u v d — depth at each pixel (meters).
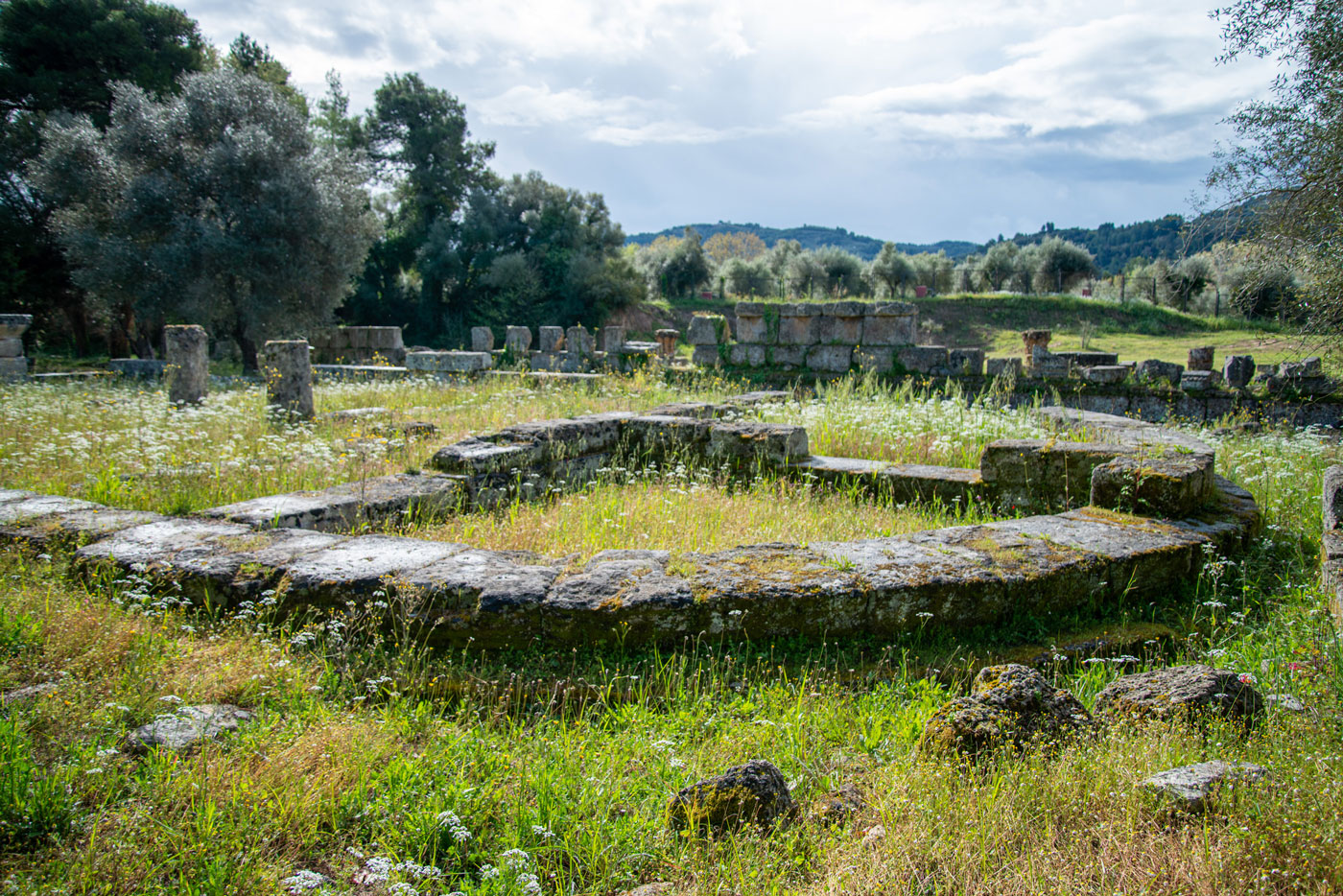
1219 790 2.34
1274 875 1.99
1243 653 3.65
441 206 38.06
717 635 3.60
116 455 6.83
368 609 3.65
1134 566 4.15
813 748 2.96
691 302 43.72
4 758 2.34
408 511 5.41
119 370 14.49
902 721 3.11
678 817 2.49
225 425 8.31
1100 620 4.06
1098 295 38.94
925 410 8.39
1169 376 12.30
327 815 2.40
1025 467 5.71
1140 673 3.30
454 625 3.61
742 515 5.56
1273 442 7.69
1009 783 2.51
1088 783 2.48
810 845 2.37
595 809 2.56
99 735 2.60
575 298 37.25
